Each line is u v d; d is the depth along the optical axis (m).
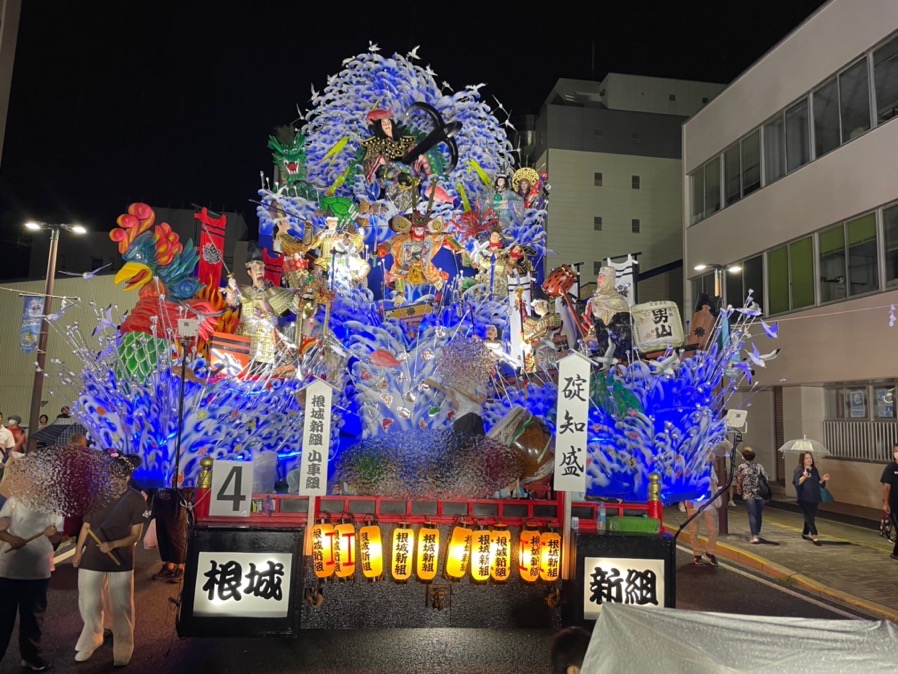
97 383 7.29
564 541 5.56
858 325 16.19
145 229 8.01
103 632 6.42
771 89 19.67
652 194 38.97
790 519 14.54
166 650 6.07
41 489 5.31
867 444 16.33
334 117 11.16
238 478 5.35
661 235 38.81
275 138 11.20
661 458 6.62
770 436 20.16
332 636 6.43
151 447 7.04
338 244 9.48
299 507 5.59
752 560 10.51
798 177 18.44
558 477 5.50
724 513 12.57
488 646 6.18
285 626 5.15
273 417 7.46
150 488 7.70
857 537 12.36
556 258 37.88
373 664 5.74
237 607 5.13
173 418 7.03
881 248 15.68
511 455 6.02
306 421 5.43
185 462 7.02
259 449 7.23
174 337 7.39
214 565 5.15
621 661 1.94
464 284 9.91
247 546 5.19
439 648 6.12
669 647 1.93
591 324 8.37
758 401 20.64
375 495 5.67
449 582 5.54
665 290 31.62
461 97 11.57
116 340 7.61
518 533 5.66
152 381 7.17
